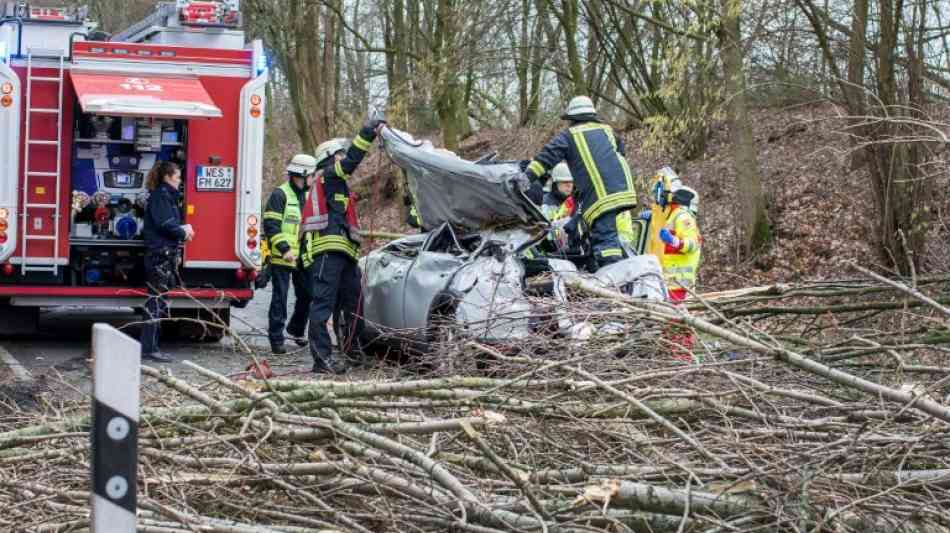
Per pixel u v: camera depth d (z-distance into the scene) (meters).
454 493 5.18
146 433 5.91
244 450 6.04
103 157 13.63
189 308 13.88
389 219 30.84
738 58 19.28
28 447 6.18
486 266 10.23
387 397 6.66
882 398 5.68
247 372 7.02
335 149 11.88
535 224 10.97
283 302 13.22
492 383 6.14
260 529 5.05
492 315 9.08
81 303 13.59
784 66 19.83
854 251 19.80
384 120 11.38
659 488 5.18
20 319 14.08
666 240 11.67
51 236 13.18
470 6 24.77
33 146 13.11
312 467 5.52
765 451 5.55
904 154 15.25
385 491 5.47
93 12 35.12
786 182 22.59
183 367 12.12
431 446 5.70
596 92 24.47
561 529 5.10
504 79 31.73
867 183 21.17
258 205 13.91
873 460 5.65
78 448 5.90
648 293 9.80
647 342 7.14
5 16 13.22
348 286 11.56
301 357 12.91
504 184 10.73
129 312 17.44
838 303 10.20
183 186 13.73
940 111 16.25
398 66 29.72
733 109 20.77
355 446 5.61
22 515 5.39
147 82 13.41
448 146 26.44
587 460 5.94
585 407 6.12
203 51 13.71
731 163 25.00
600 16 23.55
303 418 5.75
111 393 4.06
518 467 5.65
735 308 9.40
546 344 7.28
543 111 27.30
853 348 7.27
